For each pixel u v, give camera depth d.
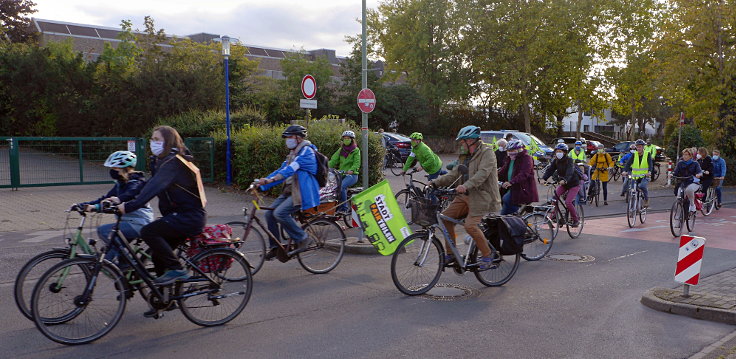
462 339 4.62
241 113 17.84
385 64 46.62
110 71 22.73
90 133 21.92
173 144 4.43
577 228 10.03
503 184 7.79
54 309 4.27
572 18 36.44
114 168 4.85
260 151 14.00
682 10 24.50
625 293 6.19
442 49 39.75
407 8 40.47
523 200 7.82
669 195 19.02
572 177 9.53
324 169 6.56
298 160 6.32
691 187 10.73
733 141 24.38
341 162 10.55
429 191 6.30
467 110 43.50
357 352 4.29
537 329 4.91
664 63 26.05
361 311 5.36
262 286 6.22
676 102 27.22
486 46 38.47
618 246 9.20
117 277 4.48
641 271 7.31
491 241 6.35
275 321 5.02
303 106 10.93
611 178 23.05
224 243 4.89
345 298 5.79
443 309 5.47
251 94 33.25
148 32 28.81
